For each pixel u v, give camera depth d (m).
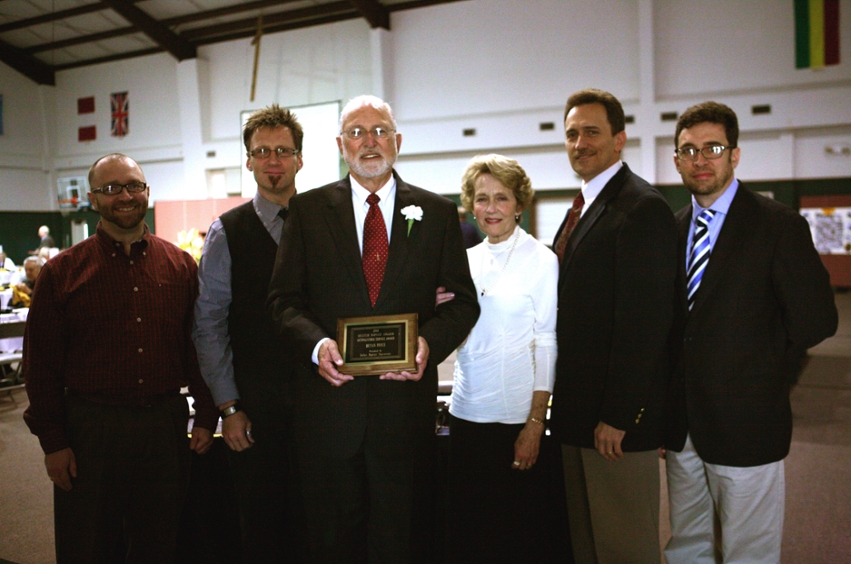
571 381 2.02
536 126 11.69
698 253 2.04
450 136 12.39
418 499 1.92
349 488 1.86
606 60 11.18
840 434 4.35
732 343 1.93
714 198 2.04
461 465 2.13
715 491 2.03
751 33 10.23
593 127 2.04
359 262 1.87
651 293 1.87
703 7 10.48
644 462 1.97
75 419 2.00
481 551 2.12
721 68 10.47
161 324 2.07
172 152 15.50
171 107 15.55
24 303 6.76
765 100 10.21
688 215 2.13
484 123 12.09
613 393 1.89
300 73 13.64
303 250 1.92
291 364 2.16
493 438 2.10
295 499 2.20
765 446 1.93
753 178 10.69
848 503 3.25
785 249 1.90
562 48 11.46
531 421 2.04
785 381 1.98
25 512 3.49
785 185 10.45
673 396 2.06
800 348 1.97
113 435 1.99
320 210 1.92
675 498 2.14
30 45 16.31
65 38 15.84
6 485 3.89
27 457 4.43
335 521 1.86
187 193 15.21
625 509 1.97
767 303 1.94
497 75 11.98
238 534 2.34
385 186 1.95
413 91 12.68
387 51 12.66
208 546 2.35
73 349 2.02
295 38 13.58
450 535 2.15
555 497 2.22
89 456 1.98
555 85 11.58
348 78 13.09
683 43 10.67
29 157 17.02
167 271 2.12
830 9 9.69
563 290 2.04
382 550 1.85
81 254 2.04
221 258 2.17
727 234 1.97
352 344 1.73
